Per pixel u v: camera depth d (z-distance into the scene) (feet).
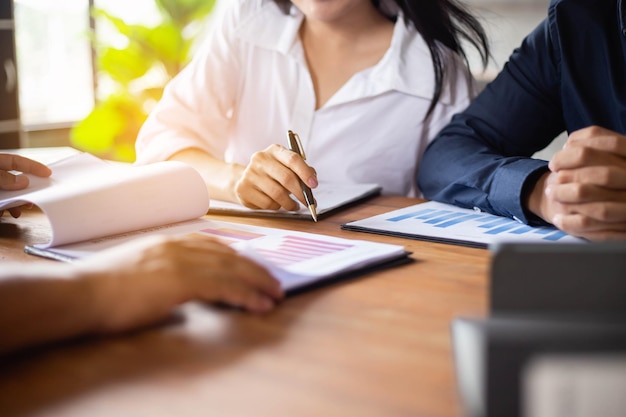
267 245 2.66
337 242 2.69
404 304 2.05
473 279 2.31
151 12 14.47
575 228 2.61
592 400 0.92
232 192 3.72
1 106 11.69
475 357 1.09
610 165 2.59
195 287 1.87
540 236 2.87
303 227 3.19
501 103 4.33
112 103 13.23
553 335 1.00
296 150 3.59
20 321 1.64
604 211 2.52
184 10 13.19
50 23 14.48
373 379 1.53
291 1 4.88
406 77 4.73
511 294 1.47
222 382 1.53
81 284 1.77
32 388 1.52
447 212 3.45
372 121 4.79
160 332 1.83
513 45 10.93
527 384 0.99
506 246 1.49
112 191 2.87
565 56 4.10
